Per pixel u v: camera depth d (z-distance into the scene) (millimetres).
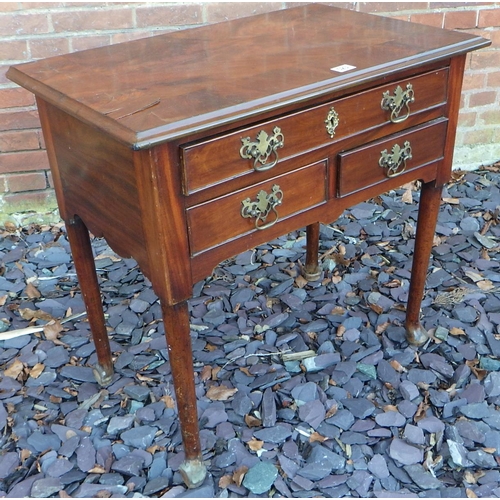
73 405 1731
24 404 1732
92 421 1675
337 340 1933
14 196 2473
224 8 2393
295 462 1559
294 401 1717
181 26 2385
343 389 1749
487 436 1613
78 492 1488
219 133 1221
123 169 1257
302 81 1327
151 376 1819
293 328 1989
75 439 1616
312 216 1449
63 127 1414
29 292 2150
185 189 1208
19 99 2314
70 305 2104
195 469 1503
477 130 2826
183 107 1222
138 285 2180
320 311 2039
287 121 1300
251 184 1308
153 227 1229
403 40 1566
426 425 1636
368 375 1798
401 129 1525
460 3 2562
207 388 1771
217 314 2033
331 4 2469
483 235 2406
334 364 1836
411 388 1733
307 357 1855
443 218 2508
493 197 2645
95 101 1276
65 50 2316
